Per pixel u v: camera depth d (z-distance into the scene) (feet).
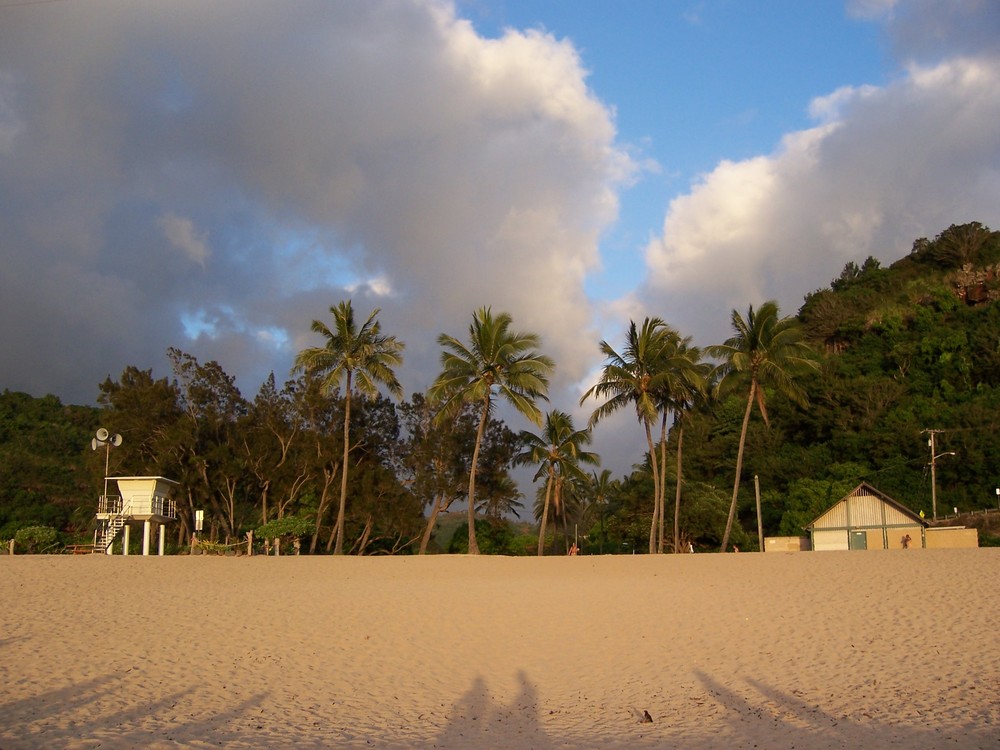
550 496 192.44
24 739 37.45
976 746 36.11
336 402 191.83
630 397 157.99
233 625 62.59
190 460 178.09
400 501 189.78
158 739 38.40
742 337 157.07
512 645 58.54
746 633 59.62
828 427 254.88
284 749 37.78
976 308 314.96
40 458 239.09
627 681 49.88
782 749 37.45
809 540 177.06
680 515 201.98
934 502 204.54
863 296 362.53
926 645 53.67
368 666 53.11
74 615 63.82
